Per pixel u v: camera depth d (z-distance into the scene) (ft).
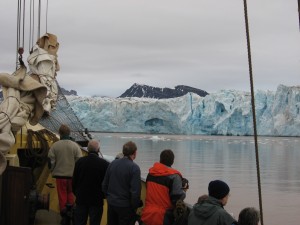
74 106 485.97
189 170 191.93
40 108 19.90
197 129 485.15
